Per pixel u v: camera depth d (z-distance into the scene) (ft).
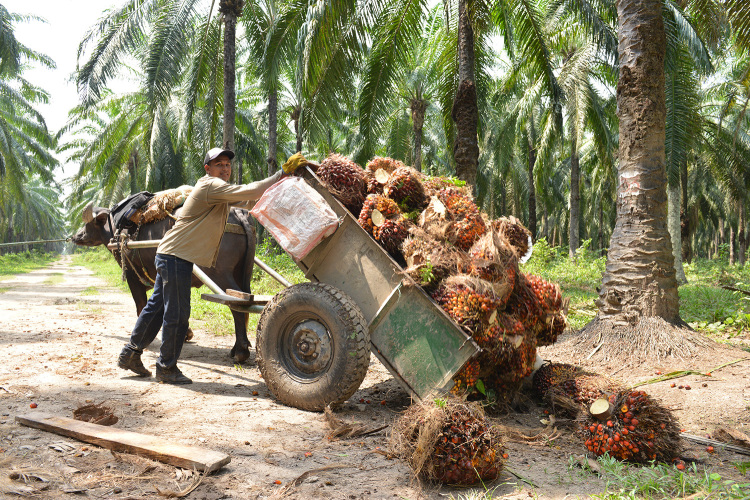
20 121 108.68
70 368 17.11
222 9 43.60
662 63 20.80
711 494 8.85
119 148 90.22
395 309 12.90
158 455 9.91
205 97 54.95
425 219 13.24
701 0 34.81
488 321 12.23
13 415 12.29
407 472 10.03
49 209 229.04
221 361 19.60
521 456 11.18
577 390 13.38
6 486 8.66
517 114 79.25
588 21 40.06
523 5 37.22
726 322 26.53
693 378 16.70
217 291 16.07
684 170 79.77
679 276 53.11
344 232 13.66
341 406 13.52
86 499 8.46
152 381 15.98
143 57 51.60
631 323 19.65
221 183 15.08
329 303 12.85
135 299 21.33
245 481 9.36
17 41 74.02
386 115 39.63
